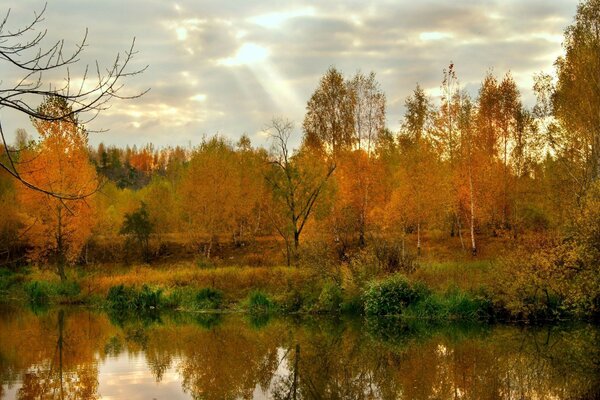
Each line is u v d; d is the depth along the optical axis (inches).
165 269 1585.9
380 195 1781.5
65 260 1704.0
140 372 644.7
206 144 2078.0
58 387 572.7
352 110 1774.1
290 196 1525.6
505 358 695.7
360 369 658.2
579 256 827.4
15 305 1279.5
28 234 1357.0
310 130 1804.9
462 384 574.9
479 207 1620.3
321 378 617.0
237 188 1904.5
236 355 745.0
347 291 1125.7
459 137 1614.2
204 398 534.6
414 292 1069.8
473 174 1619.1
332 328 957.8
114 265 1756.9
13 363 695.1
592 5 1222.3
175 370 654.5
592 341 792.3
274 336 888.3
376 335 881.5
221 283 1277.1
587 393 531.8
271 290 1219.9
